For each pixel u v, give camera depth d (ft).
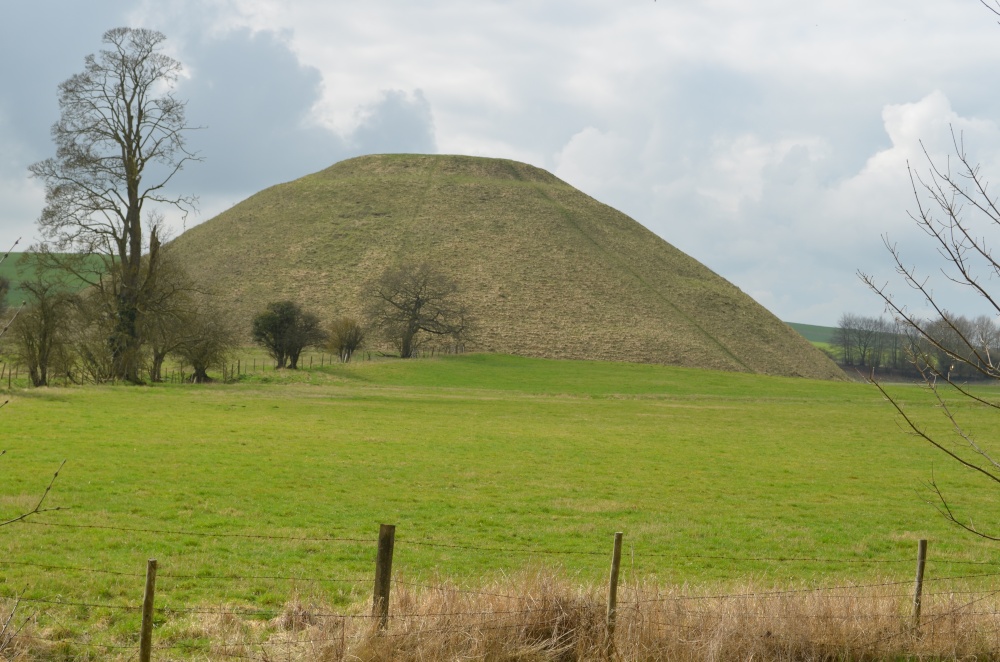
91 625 40.06
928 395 280.51
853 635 39.06
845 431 165.99
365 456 106.93
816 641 38.55
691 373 344.49
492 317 393.50
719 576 55.67
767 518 78.89
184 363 222.69
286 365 279.90
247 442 112.98
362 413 161.07
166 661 35.58
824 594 40.78
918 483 103.65
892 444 145.38
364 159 567.59
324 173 554.46
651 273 471.62
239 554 56.08
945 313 28.32
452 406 188.24
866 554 64.64
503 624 36.47
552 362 348.79
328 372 275.18
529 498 84.33
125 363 197.47
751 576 49.88
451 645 35.47
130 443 105.70
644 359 376.48
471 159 564.30
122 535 59.57
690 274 491.72
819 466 115.75
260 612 41.09
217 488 81.10
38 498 70.79
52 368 192.54
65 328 187.32
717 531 71.72
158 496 75.72
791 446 138.21
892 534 72.74
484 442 126.93
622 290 439.22
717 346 407.44
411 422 149.69
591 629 37.11
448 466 102.58
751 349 416.46
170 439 111.34
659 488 93.45
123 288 198.59
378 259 433.07
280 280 415.44
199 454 100.58
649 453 122.21
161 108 197.88
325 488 84.53
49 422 120.57
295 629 39.68
